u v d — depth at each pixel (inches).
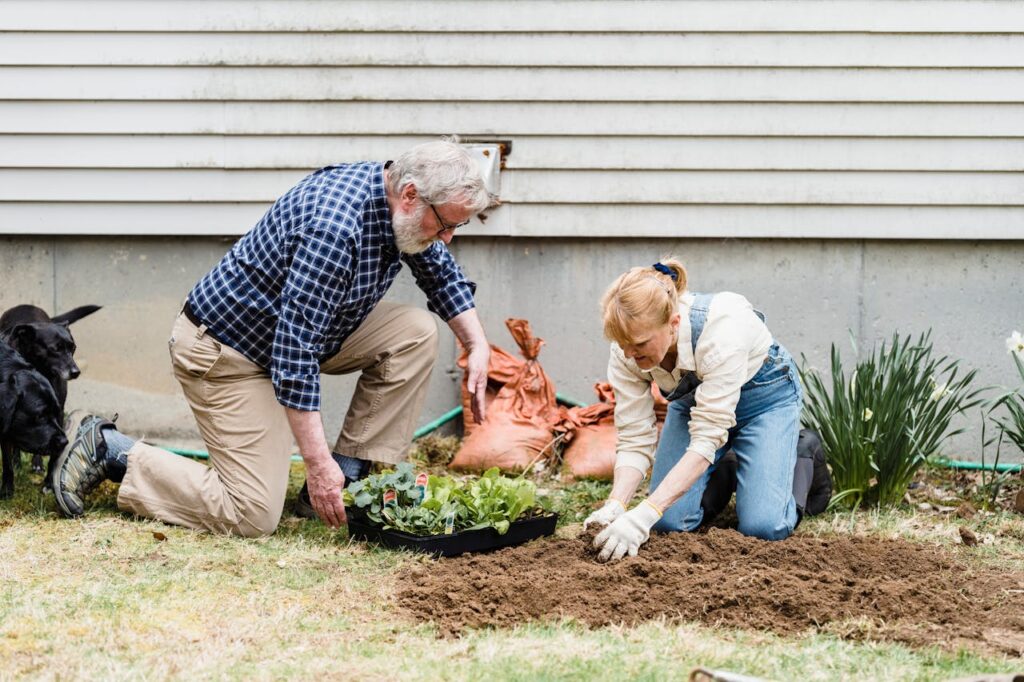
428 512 166.6
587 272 238.4
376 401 186.1
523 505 170.9
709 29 230.2
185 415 239.8
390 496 168.1
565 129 233.1
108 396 239.5
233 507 171.2
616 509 161.0
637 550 154.2
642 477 165.8
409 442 189.0
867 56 230.2
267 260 163.5
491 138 233.5
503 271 238.2
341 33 231.0
